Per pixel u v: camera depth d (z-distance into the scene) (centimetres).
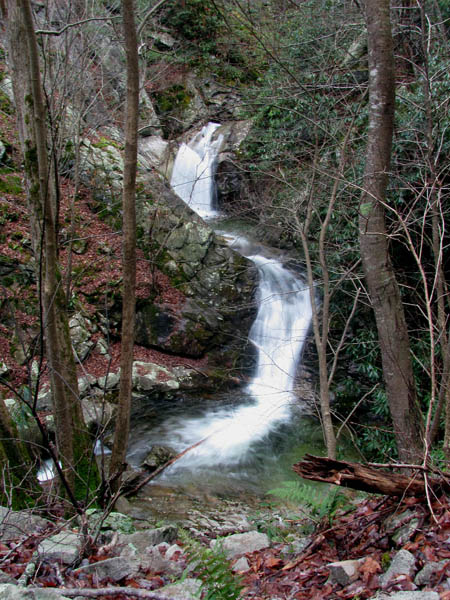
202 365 1003
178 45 1612
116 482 508
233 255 1116
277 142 904
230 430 848
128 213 474
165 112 1644
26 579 277
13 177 1010
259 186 1134
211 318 1041
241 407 930
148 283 1017
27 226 955
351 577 272
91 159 1081
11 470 468
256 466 757
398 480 322
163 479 699
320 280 913
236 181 1402
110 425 784
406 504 326
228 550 373
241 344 1047
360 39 812
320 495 410
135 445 777
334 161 800
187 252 1089
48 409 739
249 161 1301
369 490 322
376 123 496
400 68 897
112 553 332
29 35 375
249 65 1588
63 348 493
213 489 682
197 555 249
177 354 1003
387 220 751
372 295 503
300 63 934
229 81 1683
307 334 1005
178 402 913
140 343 991
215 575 242
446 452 410
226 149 1441
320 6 951
